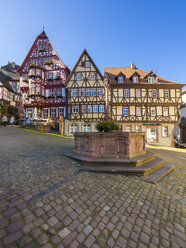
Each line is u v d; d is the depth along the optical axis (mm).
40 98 21953
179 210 2693
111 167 4426
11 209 2176
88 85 19625
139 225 2148
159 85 18906
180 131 23984
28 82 23297
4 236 1690
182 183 4117
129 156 4918
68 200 2572
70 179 3506
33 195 2629
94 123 19297
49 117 21172
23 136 11555
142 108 19047
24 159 5016
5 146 7188
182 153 10078
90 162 4625
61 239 1742
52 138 12289
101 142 5023
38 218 2043
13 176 3477
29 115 22844
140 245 1797
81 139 5777
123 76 19438
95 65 19734
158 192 3328
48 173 3818
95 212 2326
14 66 34406
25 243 1630
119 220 2205
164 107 19062
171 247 1819
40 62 23781
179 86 18812
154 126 18828
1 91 25281
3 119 19281
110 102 18969
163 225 2215
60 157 5551
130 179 3867
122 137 4992
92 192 2963
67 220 2072
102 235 1883
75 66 19844
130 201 2789
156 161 5441
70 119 19531
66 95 22656
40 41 24188
